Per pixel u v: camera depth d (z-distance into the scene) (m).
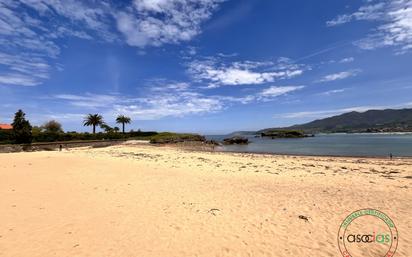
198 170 17.53
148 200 9.77
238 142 73.62
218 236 6.58
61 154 31.52
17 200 9.70
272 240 6.35
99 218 7.81
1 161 23.02
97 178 14.34
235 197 10.20
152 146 57.78
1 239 6.30
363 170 17.70
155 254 5.63
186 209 8.69
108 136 77.88
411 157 27.98
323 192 10.94
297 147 53.72
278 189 11.55
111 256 5.53
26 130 48.22
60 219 7.70
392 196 10.16
